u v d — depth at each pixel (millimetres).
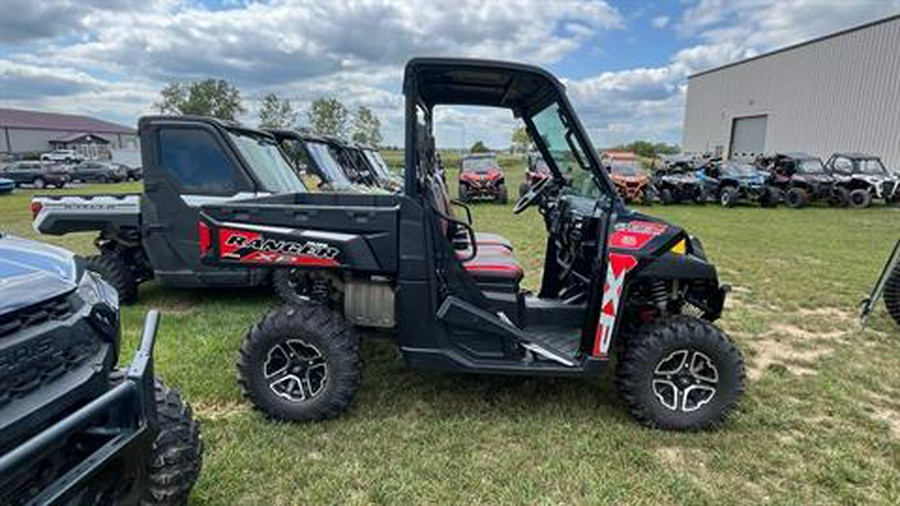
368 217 2842
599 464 2598
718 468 2596
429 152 3561
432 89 3242
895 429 2992
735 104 31078
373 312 2951
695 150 35938
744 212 14562
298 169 7648
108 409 1539
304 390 2916
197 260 4840
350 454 2631
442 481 2443
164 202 4789
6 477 1252
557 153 3531
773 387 3486
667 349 2834
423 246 2832
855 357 4031
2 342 1425
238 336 4180
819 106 24703
